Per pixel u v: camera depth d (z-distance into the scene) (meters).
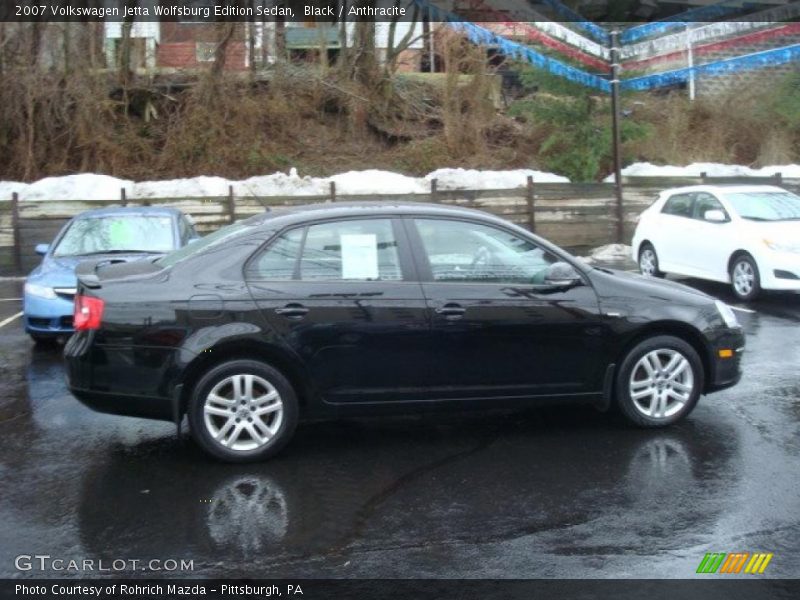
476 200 18.31
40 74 20.45
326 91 22.58
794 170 20.86
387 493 5.28
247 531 4.74
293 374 5.83
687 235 13.41
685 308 6.39
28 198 18.45
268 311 5.73
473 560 4.38
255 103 21.61
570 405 6.97
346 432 6.51
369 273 5.96
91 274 5.96
